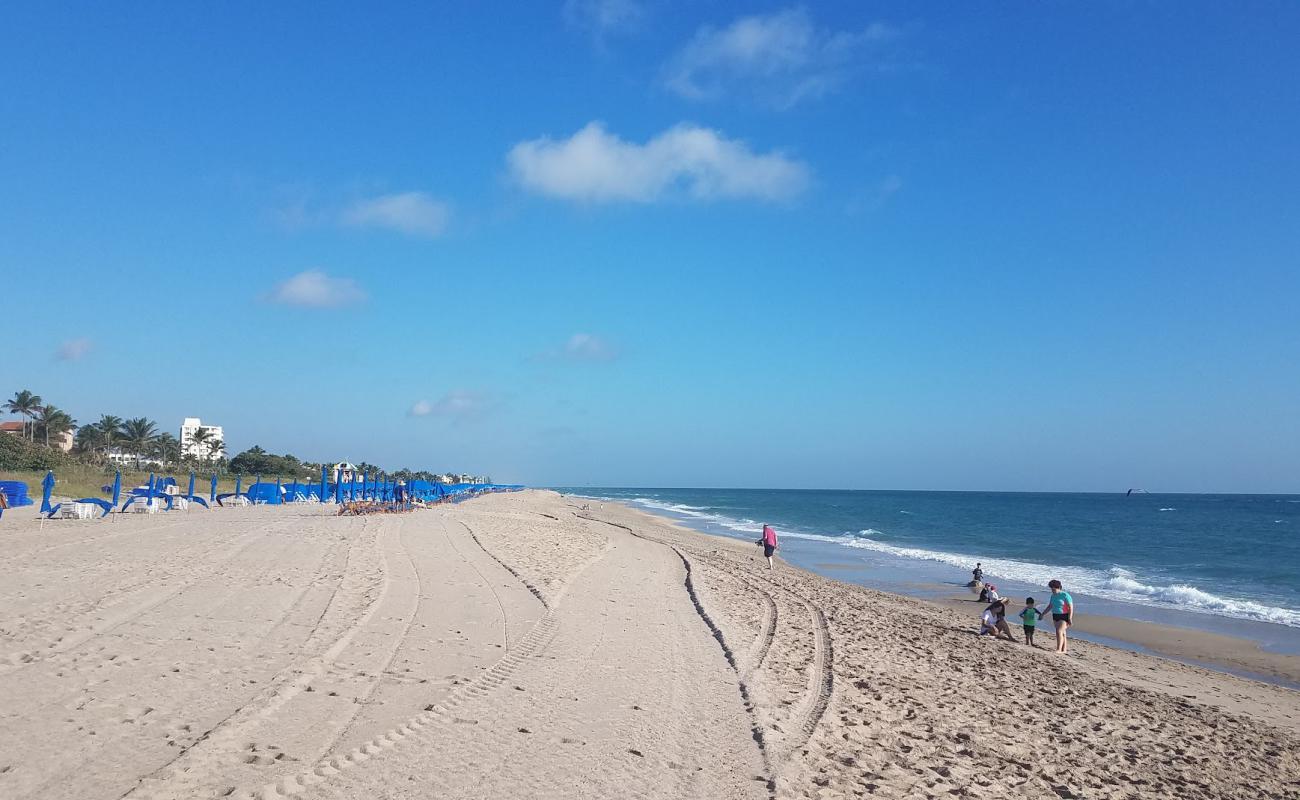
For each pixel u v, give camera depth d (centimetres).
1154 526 7306
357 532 2422
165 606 1147
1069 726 1051
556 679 938
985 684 1238
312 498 5544
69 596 1186
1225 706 1300
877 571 3331
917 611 2073
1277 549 4816
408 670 909
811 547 4509
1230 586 3111
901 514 9494
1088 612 2369
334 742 670
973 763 833
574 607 1408
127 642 929
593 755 709
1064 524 7512
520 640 1114
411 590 1420
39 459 5175
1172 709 1232
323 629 1064
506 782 627
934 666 1317
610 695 900
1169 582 3209
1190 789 852
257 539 2134
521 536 2694
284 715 723
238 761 610
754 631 1398
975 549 4684
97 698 725
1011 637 1773
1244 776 922
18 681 756
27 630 956
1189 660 1745
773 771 718
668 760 720
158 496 3772
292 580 1435
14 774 551
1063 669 1466
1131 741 1017
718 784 677
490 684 887
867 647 1397
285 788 570
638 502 13200
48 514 2803
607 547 2664
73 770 566
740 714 885
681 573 2200
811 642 1367
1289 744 1086
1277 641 1961
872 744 845
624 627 1286
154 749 617
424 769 632
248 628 1040
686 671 1048
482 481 14712
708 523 6944
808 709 944
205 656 892
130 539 2094
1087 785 818
